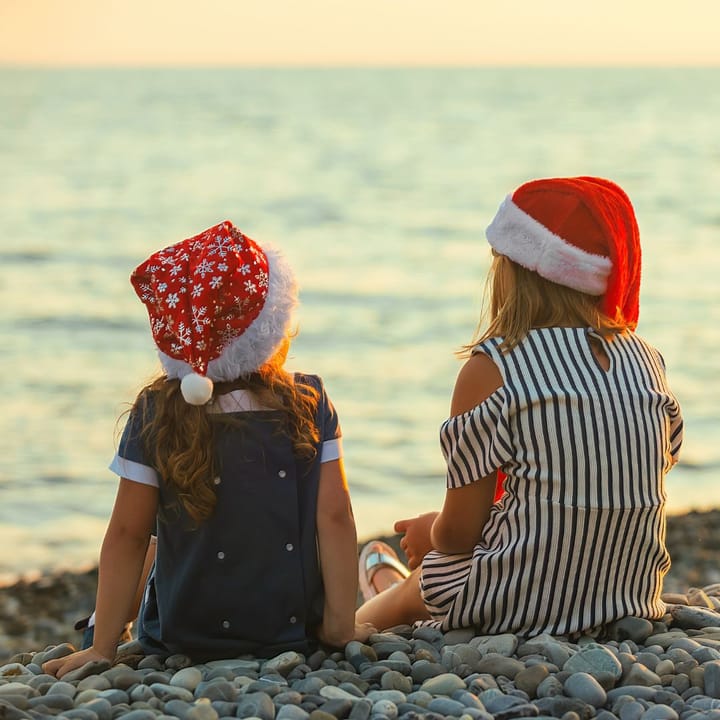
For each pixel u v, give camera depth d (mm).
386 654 3119
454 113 106188
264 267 3012
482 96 155000
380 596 3697
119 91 182875
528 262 3168
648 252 29562
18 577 9000
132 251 30078
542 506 3068
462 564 3314
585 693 2699
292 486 3070
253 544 3037
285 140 72312
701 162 55000
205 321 2926
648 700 2717
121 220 36625
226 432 3018
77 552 9781
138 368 17062
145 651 3184
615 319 3195
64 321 20656
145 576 3404
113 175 50594
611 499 3068
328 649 3184
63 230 33875
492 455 3111
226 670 2928
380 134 77250
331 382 16344
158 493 3037
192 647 3084
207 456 2969
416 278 26016
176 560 3064
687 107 119625
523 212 3166
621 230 3189
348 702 2588
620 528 3096
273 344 3016
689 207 38625
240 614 3059
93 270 26797
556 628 3115
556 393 3066
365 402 15203
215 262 2949
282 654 3014
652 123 88625
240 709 2568
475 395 3184
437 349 18594
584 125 86125
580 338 3150
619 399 3100
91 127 83750
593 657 2824
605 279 3168
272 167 55062
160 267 3016
